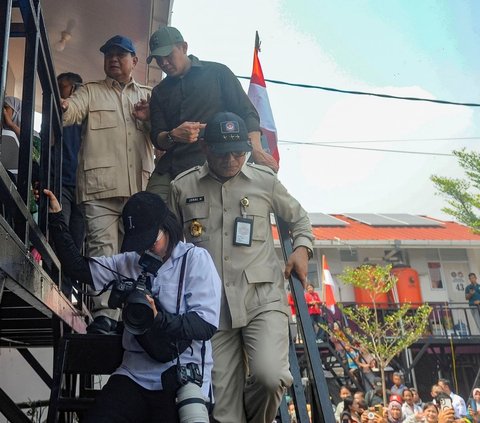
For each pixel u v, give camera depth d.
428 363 17.41
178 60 3.80
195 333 2.04
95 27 6.99
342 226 21.30
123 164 4.03
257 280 2.98
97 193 3.96
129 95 4.26
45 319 3.00
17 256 1.92
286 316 3.01
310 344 2.90
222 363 2.96
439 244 18.30
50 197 2.55
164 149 3.74
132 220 2.16
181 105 3.79
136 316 1.92
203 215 3.15
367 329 14.30
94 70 8.05
